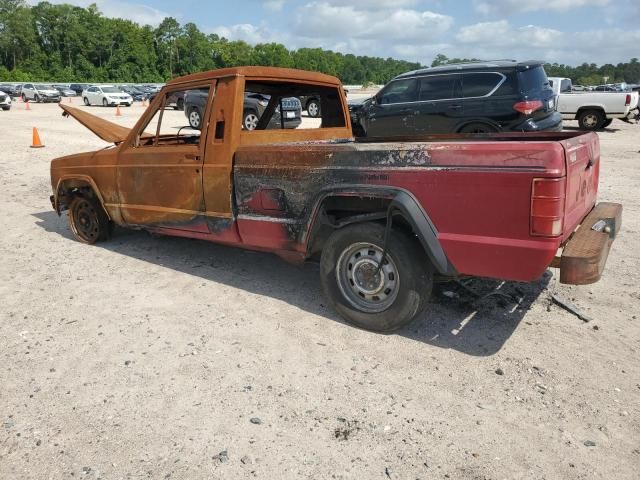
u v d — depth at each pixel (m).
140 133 5.60
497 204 3.31
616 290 4.74
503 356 3.69
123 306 4.66
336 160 3.94
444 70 10.88
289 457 2.77
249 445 2.86
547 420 3.02
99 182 6.02
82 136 18.17
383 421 3.04
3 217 8.09
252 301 4.72
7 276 5.47
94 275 5.46
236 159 4.57
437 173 3.49
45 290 5.07
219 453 2.80
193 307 4.62
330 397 3.27
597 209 4.34
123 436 2.95
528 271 3.32
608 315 4.27
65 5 118.44
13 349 3.92
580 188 3.71
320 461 2.74
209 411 3.15
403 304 3.80
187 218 5.10
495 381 3.40
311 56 145.50
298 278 5.27
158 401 3.26
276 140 5.03
